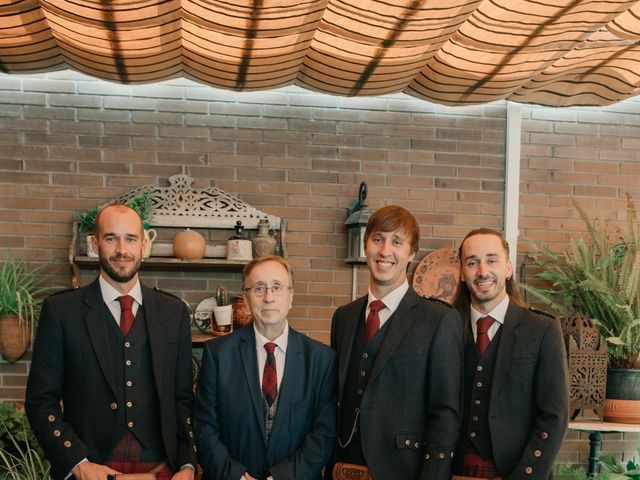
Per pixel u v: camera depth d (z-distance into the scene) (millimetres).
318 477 2037
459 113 3811
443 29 2539
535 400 1979
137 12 2434
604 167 3941
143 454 2012
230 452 2012
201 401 2062
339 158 3715
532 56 2863
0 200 3482
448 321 2018
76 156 3529
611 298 3121
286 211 3672
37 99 3516
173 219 3512
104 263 2021
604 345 2943
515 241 3818
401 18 2447
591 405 2936
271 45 2729
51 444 1930
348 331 2148
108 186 3547
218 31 2607
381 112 3752
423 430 1987
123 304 2096
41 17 2582
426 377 2000
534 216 3889
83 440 1984
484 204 3824
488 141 3834
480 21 2545
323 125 3707
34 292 3383
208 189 3572
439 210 3787
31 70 3186
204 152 3619
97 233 2033
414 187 3770
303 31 2576
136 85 3568
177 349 2154
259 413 1994
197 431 2047
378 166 3742
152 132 3586
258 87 3318
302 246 3682
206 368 2076
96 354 2012
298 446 2035
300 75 3234
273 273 2025
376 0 2311
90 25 2561
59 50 2949
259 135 3658
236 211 3578
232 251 3383
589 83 3336
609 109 3957
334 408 2088
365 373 2041
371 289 2154
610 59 3018
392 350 1998
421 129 3779
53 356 2031
